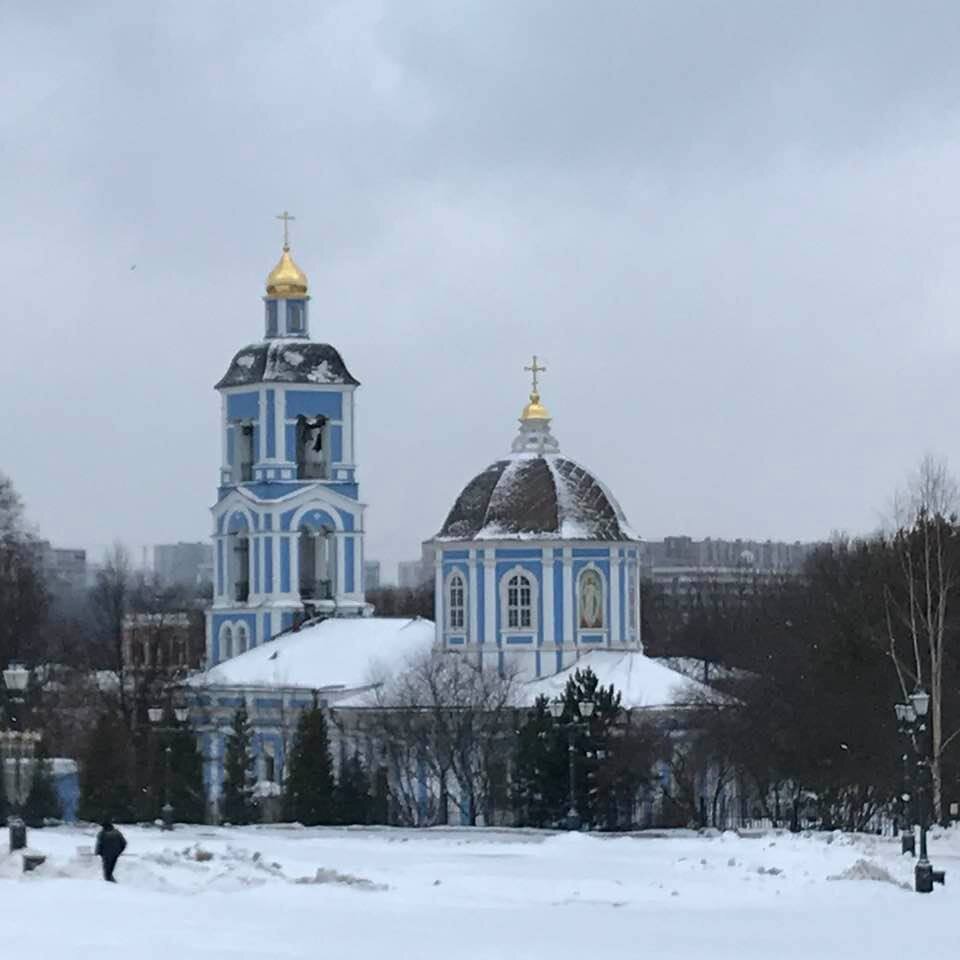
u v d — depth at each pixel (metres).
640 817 111.44
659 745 113.94
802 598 138.38
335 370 150.88
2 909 49.25
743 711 108.00
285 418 149.38
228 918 49.44
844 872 63.09
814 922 51.66
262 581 149.00
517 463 136.25
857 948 46.31
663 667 128.75
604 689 115.81
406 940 46.03
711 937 47.97
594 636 133.00
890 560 103.50
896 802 94.75
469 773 116.06
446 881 60.34
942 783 94.56
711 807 112.69
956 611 100.44
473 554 133.38
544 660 132.12
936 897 57.97
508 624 133.00
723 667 167.25
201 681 141.62
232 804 120.62
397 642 141.00
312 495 149.25
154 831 85.50
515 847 74.50
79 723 149.50
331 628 144.50
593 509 134.62
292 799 115.69
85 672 164.75
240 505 150.12
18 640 150.50
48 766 115.94
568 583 132.75
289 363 150.00
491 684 122.81
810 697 100.75
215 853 63.41
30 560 160.25
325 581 151.00
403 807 118.81
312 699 132.75
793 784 101.88
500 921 50.59
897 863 67.38
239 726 124.44
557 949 45.00
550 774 108.25
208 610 152.50
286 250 152.75
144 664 156.25
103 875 56.19
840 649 100.94
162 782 114.94
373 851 72.44
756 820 109.19
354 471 151.25
